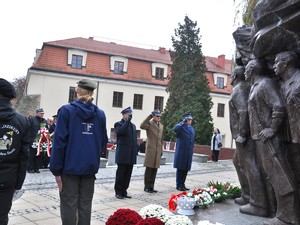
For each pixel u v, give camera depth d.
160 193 7.55
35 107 28.91
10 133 3.22
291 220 3.43
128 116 6.87
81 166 3.56
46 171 10.44
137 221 3.03
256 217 3.89
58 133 3.56
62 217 3.53
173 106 23.95
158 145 7.69
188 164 8.03
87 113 3.67
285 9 3.50
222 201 4.70
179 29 24.91
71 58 31.03
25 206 5.84
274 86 3.69
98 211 5.65
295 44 3.66
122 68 32.94
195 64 24.41
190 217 3.89
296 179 3.57
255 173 4.00
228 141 35.50
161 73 34.00
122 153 6.73
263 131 3.66
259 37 3.80
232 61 9.09
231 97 4.43
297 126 3.35
